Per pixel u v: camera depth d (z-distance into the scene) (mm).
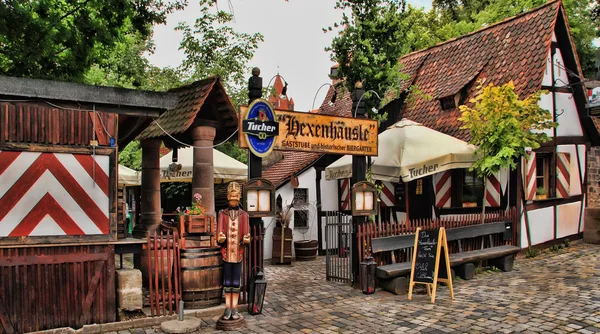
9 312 5926
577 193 13828
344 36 11844
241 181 14992
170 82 17422
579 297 7754
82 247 6348
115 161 6555
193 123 8586
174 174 12742
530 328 6266
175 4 11758
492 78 13188
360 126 9344
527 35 13070
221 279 7383
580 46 18656
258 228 7734
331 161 14203
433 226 9789
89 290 6359
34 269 6082
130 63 16859
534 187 11992
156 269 6840
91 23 10633
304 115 8633
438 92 14234
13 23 9352
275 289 9086
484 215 10844
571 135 13539
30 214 6062
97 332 6285
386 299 8180
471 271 9664
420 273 8094
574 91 13492
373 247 8719
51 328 6129
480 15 21203
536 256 11961
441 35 21969
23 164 6055
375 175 11109
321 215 14078
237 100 17109
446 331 6258
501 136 10383
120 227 7027
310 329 6488
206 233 7508
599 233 13594
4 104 5973
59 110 6262
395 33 12102
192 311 7016
